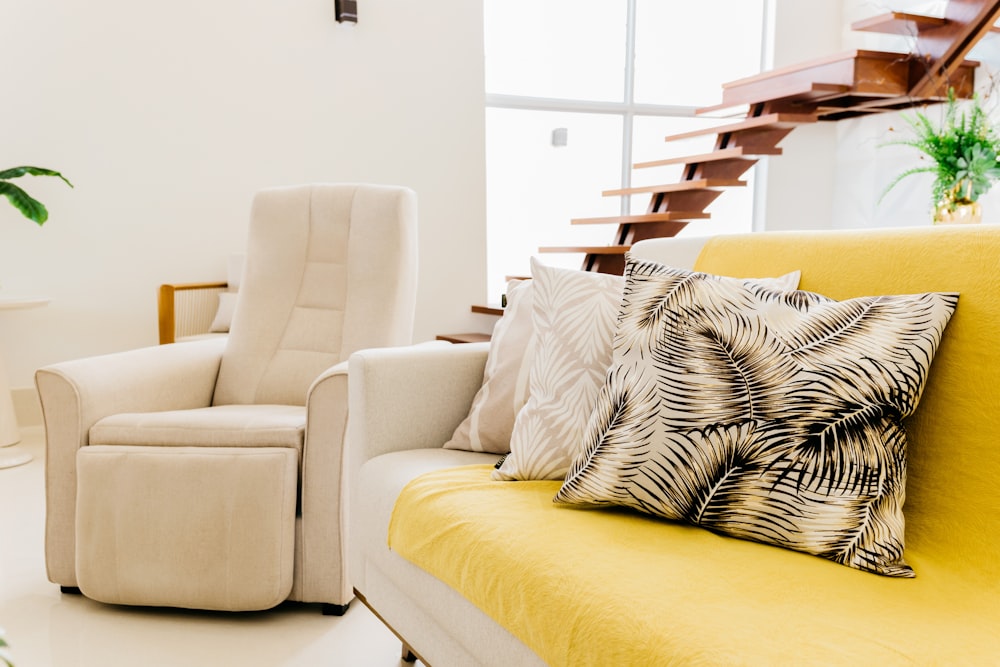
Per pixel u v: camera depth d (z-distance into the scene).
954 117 3.96
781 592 0.88
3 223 3.64
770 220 5.82
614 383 1.20
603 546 1.02
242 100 4.05
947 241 1.12
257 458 1.67
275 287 2.28
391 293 2.15
